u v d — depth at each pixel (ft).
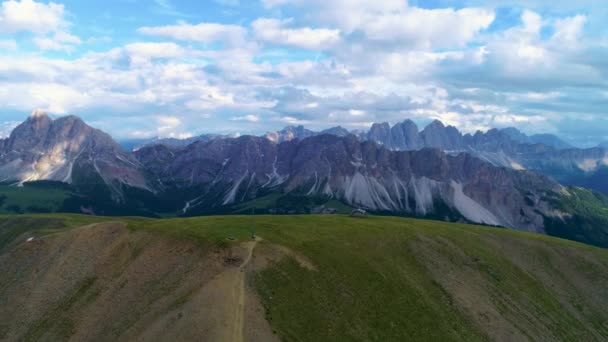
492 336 348.18
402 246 440.45
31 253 400.67
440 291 385.29
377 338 308.60
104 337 298.35
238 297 302.04
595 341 381.40
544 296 421.18
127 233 409.49
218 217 498.69
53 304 343.05
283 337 278.05
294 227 442.91
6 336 321.52
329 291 338.75
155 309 305.73
